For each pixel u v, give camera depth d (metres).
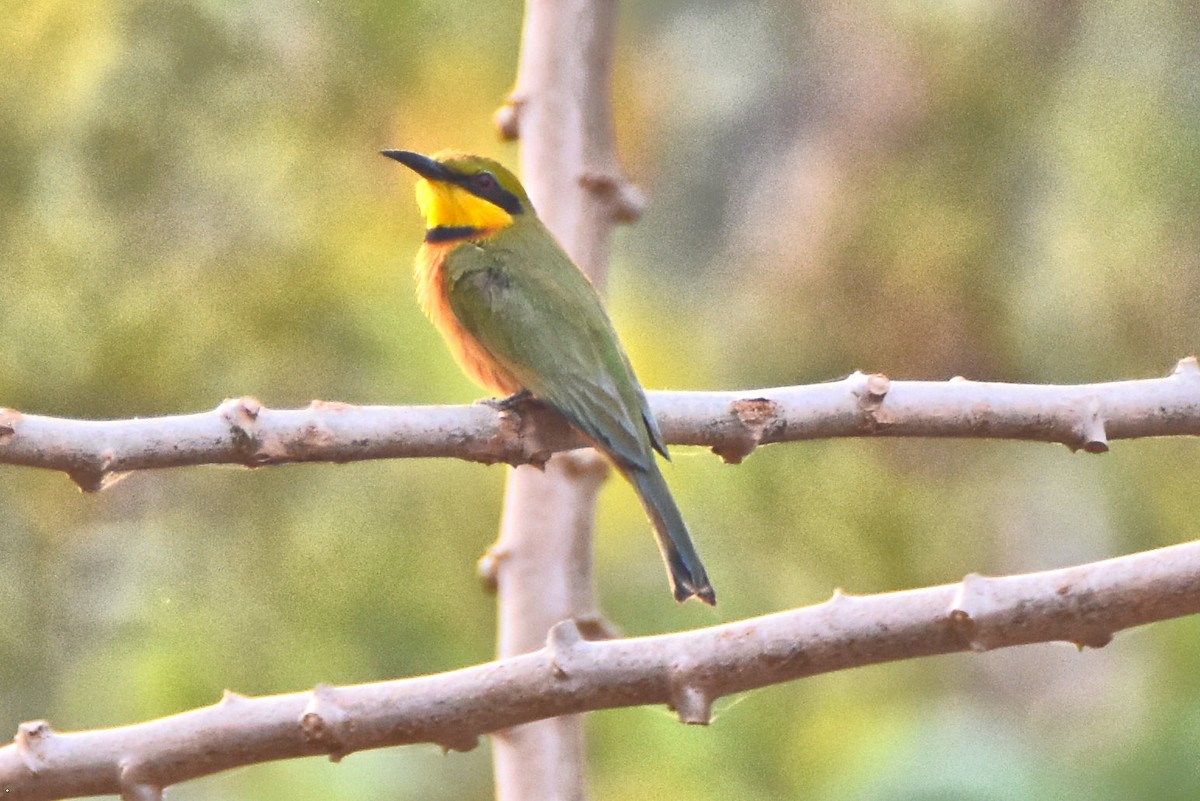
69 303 11.26
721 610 11.95
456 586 11.68
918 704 12.59
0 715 11.48
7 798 6.75
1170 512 12.69
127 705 11.48
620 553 12.66
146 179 11.50
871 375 8.51
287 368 11.56
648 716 12.21
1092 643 6.92
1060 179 12.04
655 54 17.05
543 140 10.84
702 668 6.77
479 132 12.75
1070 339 12.07
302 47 12.02
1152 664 12.12
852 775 11.24
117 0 11.61
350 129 12.13
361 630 11.60
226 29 11.77
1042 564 12.70
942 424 8.45
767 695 12.28
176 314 11.41
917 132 12.53
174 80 11.63
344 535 11.62
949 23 12.50
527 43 10.94
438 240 10.89
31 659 11.58
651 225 16.25
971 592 6.81
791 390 8.55
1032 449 12.84
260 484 11.71
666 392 8.95
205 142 11.63
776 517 11.99
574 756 9.97
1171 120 11.78
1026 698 13.53
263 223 11.62
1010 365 12.26
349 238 11.93
